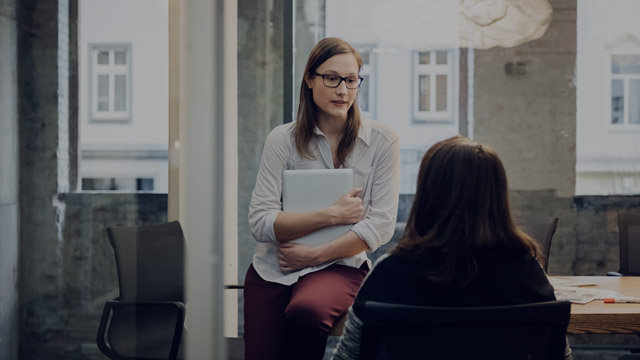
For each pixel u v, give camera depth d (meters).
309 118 1.80
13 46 1.45
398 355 1.06
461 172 1.10
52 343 1.48
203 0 1.20
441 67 4.24
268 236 1.70
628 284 1.92
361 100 4.25
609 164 4.20
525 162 4.22
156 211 1.71
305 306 1.52
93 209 1.59
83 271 1.57
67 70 1.51
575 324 1.50
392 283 1.09
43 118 1.48
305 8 4.20
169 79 1.72
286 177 1.71
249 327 1.69
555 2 4.20
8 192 1.40
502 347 1.05
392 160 1.81
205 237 1.21
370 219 1.73
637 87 4.20
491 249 1.08
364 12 4.22
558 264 4.19
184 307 1.70
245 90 4.20
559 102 4.21
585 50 4.21
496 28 4.21
